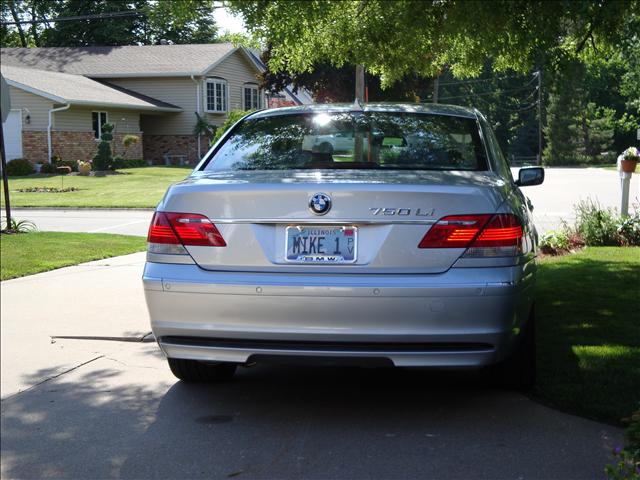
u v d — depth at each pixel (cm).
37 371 565
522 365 484
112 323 700
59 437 438
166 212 434
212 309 418
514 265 411
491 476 376
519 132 7894
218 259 421
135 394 514
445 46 732
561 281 846
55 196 2453
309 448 416
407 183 413
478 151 496
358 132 509
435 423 451
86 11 5816
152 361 592
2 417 471
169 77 4353
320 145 501
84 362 588
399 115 532
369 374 559
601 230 1170
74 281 917
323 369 574
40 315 732
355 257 409
